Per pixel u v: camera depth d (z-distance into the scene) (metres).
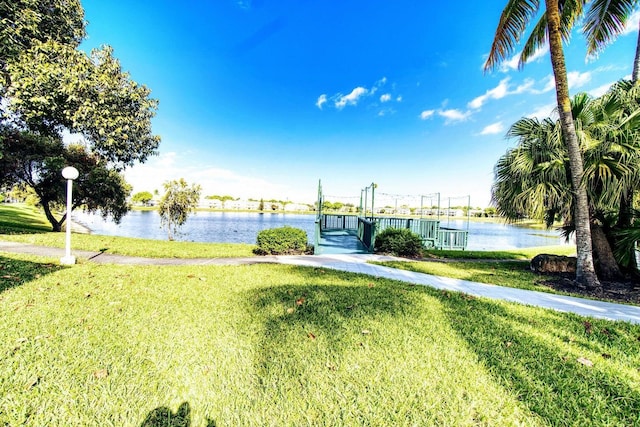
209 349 2.47
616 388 2.12
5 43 6.31
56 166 10.54
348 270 6.29
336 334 2.84
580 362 2.49
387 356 2.45
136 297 3.78
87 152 12.35
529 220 6.55
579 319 3.63
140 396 1.84
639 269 6.35
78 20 8.77
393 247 9.13
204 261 7.05
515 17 6.68
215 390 1.95
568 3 6.66
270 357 2.38
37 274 4.66
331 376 2.13
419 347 2.63
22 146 10.41
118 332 2.71
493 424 1.72
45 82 6.64
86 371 2.06
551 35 5.43
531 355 2.58
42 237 8.88
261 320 3.15
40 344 2.39
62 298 3.56
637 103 5.54
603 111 5.65
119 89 8.48
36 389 1.84
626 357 2.62
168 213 15.29
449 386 2.07
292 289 4.44
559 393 2.04
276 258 7.75
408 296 4.27
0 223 13.10
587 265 5.38
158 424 1.63
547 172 5.70
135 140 9.91
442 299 4.23
